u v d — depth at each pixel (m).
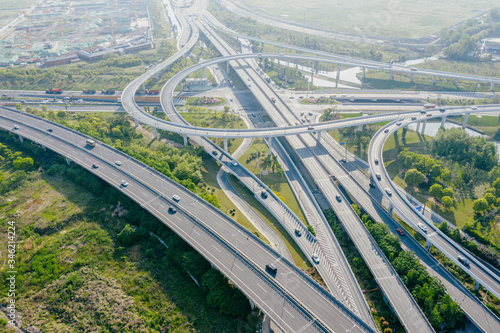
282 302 184.12
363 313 195.00
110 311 193.75
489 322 190.75
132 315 192.62
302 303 184.62
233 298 198.12
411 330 183.75
